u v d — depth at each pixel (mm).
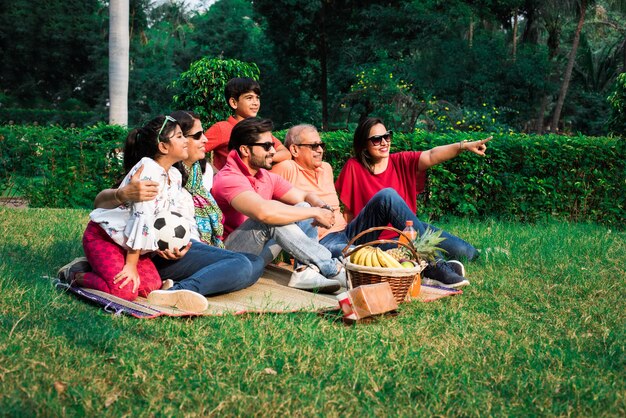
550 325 4355
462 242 6363
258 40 40812
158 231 4508
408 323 4301
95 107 40500
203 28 38656
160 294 4348
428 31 26531
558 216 9969
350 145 9859
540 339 4016
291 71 34188
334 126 35500
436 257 5750
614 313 4668
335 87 31547
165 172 4551
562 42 39656
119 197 4340
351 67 28734
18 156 10836
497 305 4879
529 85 25516
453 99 25000
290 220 4965
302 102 36219
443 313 4594
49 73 42188
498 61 25438
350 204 6199
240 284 4773
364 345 3785
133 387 3059
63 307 4207
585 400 3074
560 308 4805
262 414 2848
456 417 2936
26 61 40875
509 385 3277
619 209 9914
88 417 2742
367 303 4215
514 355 3707
